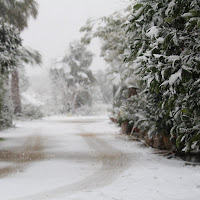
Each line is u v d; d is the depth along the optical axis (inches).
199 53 203.9
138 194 199.3
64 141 536.4
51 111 1945.1
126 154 386.6
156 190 208.1
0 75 687.1
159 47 222.5
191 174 257.3
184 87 211.6
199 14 194.4
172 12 218.1
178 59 199.0
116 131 721.6
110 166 307.1
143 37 251.4
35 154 391.9
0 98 738.8
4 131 745.6
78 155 381.4
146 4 242.4
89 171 283.4
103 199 189.0
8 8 861.8
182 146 359.6
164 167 294.2
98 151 414.6
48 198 196.1
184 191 204.1
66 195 202.1
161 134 415.8
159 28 220.4
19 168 300.8
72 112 1926.7
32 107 1405.0
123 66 645.3
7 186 228.5
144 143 480.4
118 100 909.2
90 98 2100.1
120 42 597.3
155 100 364.8
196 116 225.0
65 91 1935.3
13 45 468.4
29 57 976.9
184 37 211.5
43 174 272.5
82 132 716.0
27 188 223.0
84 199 189.9
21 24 943.0
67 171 284.5
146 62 226.4
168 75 211.9
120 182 236.5
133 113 571.8
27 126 928.9
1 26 449.1
